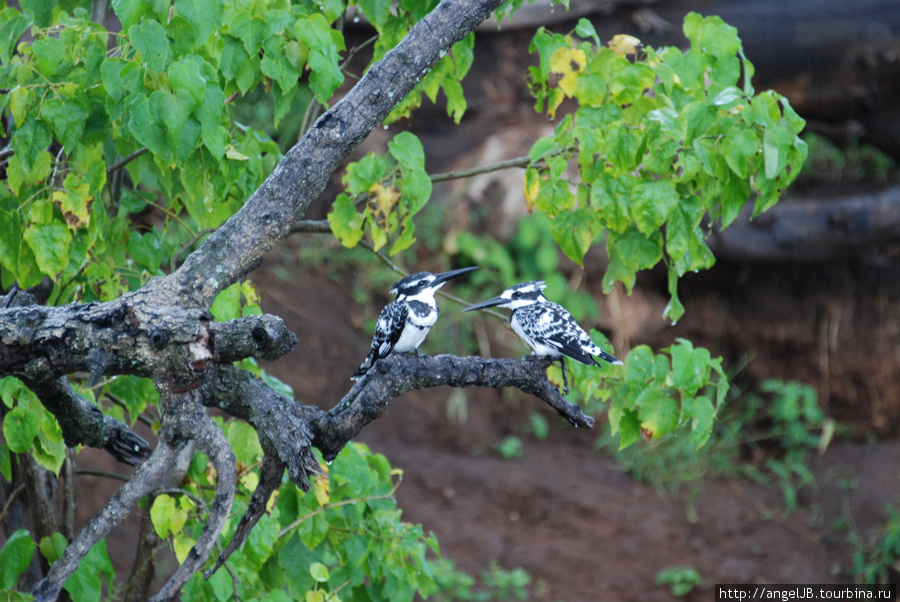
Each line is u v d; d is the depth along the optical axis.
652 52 8.23
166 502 7.21
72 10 9.18
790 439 21.12
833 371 21.61
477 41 18.81
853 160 21.39
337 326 20.89
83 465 15.79
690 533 18.56
